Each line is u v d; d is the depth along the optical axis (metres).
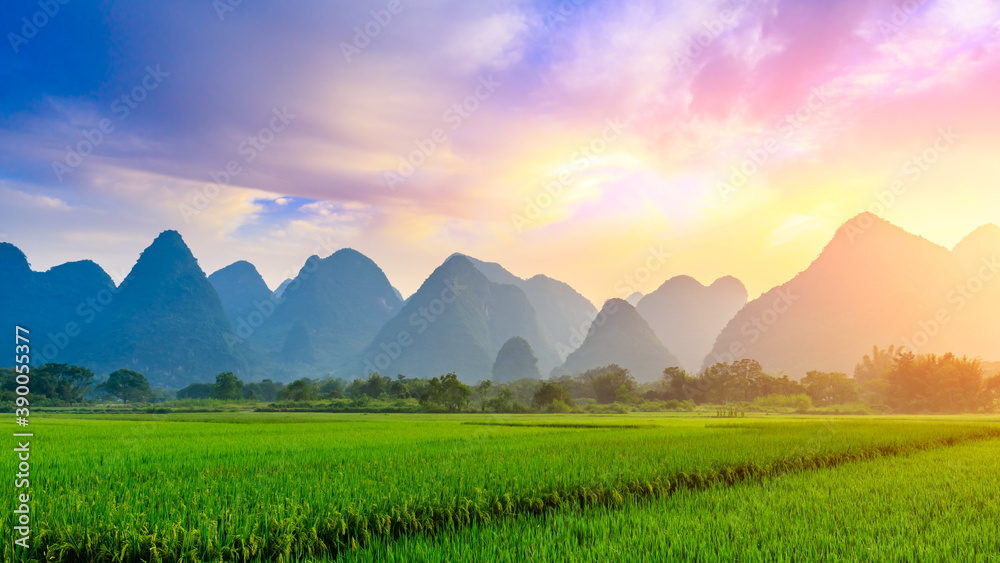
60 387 94.44
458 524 9.62
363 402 90.81
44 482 11.66
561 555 7.42
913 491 11.59
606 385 118.88
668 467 13.89
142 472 13.08
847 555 7.41
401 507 9.48
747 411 91.88
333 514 8.81
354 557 7.62
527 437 24.14
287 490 10.18
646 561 7.09
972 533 8.24
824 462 17.34
